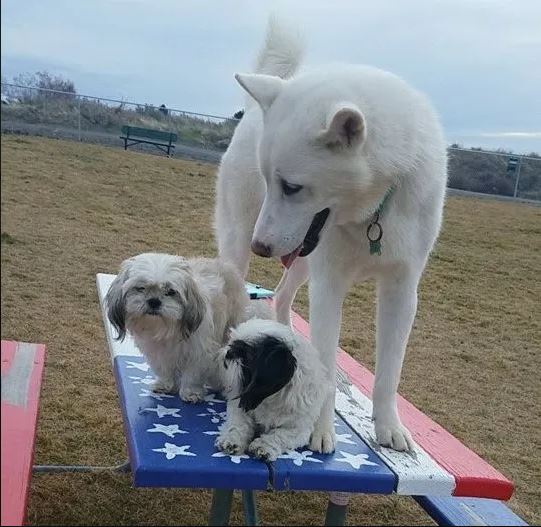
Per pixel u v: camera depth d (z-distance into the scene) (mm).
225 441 1062
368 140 1147
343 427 1289
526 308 4066
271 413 1113
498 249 5605
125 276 1306
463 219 6648
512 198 8133
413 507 1691
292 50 1977
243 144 1836
